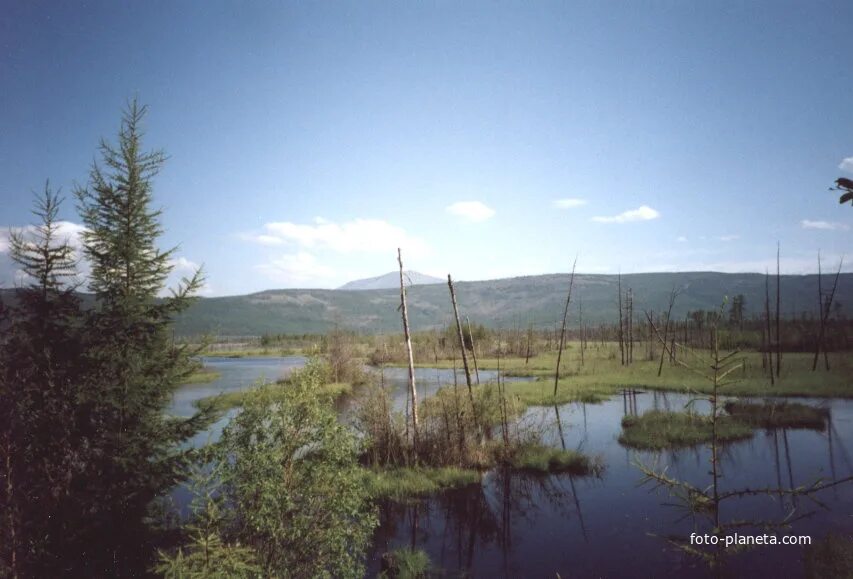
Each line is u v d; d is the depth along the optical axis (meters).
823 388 29.64
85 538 7.87
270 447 7.57
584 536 11.49
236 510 7.46
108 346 8.95
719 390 30.36
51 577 7.37
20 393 7.98
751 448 18.17
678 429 20.39
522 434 19.23
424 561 10.20
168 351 9.77
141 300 9.51
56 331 8.73
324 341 40.28
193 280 9.91
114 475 8.38
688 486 4.75
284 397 7.88
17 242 8.65
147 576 7.78
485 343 71.88
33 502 7.85
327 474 7.69
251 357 94.38
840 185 3.63
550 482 15.34
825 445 18.36
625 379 38.19
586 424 23.70
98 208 9.55
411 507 13.55
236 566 5.88
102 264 9.39
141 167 9.87
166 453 9.16
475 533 11.88
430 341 67.50
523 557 10.54
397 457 17.11
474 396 20.23
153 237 9.97
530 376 44.94
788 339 52.53
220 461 7.51
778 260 36.06
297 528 7.22
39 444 8.00
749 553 9.86
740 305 66.56
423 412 19.31
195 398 34.25
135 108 9.94
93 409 8.52
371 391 18.86
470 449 17.34
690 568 9.52
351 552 10.94
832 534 9.99
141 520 8.64
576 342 96.12
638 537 11.27
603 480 15.40
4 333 8.38
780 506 12.51
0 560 7.13
